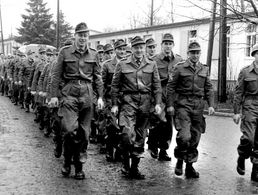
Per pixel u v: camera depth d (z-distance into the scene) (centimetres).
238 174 678
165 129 769
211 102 659
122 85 639
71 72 615
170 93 655
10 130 1098
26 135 1027
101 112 822
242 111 653
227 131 1178
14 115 1427
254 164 637
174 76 650
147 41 779
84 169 696
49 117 1003
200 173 680
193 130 653
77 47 617
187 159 647
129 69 632
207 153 848
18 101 1780
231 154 840
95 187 583
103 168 706
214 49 2580
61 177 636
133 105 628
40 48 1311
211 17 1897
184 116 641
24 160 750
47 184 593
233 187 597
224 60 2025
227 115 1636
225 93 2041
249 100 644
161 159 780
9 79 1909
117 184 602
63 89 617
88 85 623
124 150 643
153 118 743
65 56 614
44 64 1155
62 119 611
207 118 1554
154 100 648
